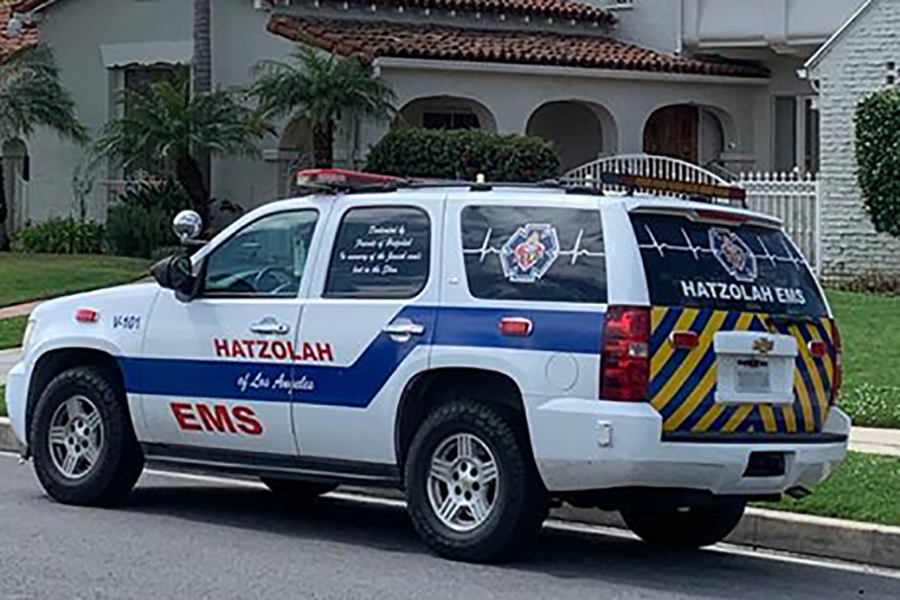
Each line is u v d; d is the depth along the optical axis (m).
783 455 11.23
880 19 26.81
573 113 34.12
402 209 11.90
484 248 11.41
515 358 11.01
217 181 32.09
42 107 32.62
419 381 11.49
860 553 12.16
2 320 24.77
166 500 13.94
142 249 31.52
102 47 34.03
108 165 33.94
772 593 10.88
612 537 12.95
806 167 32.97
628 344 10.66
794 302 11.63
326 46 29.77
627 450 10.60
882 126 26.12
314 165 29.42
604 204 11.05
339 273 12.04
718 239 11.34
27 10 34.75
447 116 32.72
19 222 36.53
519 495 11.05
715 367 10.97
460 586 10.58
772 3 31.83
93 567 10.92
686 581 11.15
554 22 33.81
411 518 11.79
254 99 31.16
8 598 9.96
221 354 12.42
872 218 26.42
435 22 32.62
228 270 12.65
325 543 12.09
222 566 11.08
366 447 11.77
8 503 13.44
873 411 16.91
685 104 32.97
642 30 33.84
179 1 32.88
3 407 17.62
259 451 12.36
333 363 11.84
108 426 13.09
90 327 13.22
